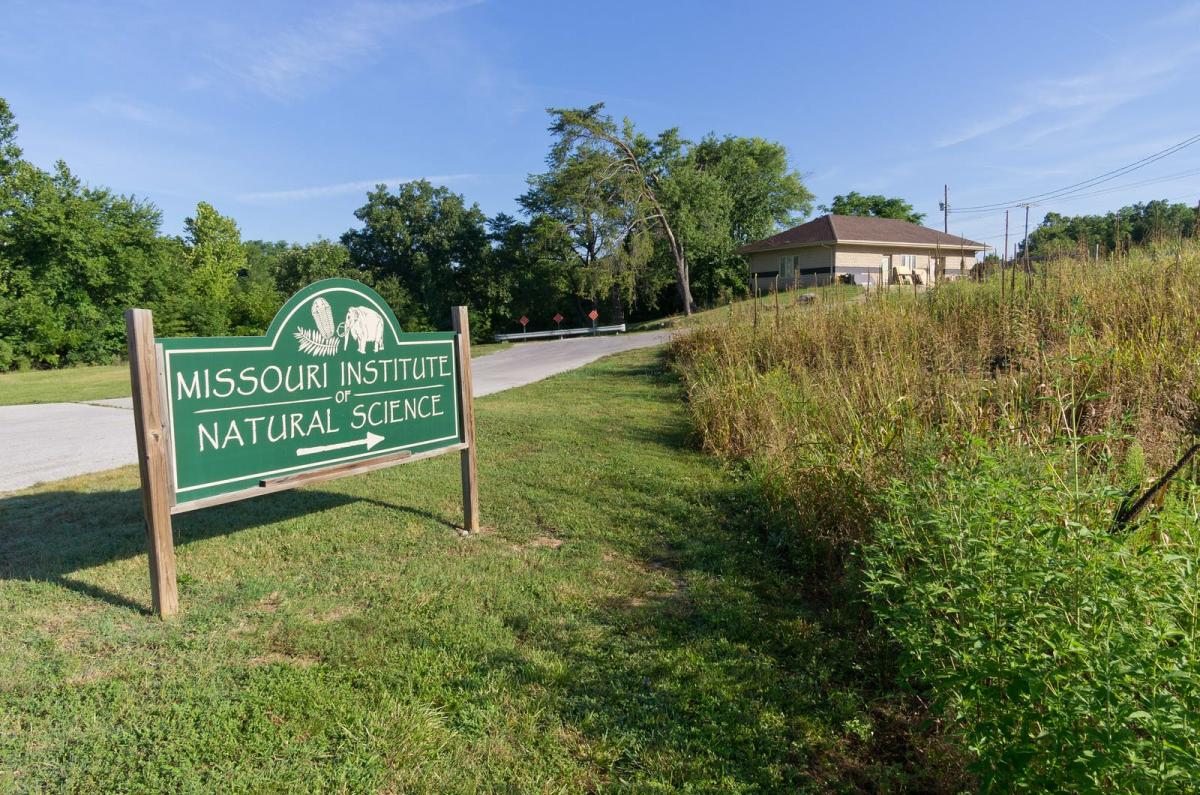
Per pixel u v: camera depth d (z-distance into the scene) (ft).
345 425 14.71
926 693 9.23
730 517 17.97
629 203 130.41
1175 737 5.31
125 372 82.84
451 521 17.89
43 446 30.01
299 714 9.38
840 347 31.42
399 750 8.77
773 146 159.63
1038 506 8.59
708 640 11.58
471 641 11.43
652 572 14.58
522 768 8.54
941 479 11.12
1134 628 6.35
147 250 127.13
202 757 8.54
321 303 14.25
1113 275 26.25
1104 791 5.69
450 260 176.45
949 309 31.19
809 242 117.19
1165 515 8.29
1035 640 6.88
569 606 12.86
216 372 12.59
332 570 14.47
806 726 9.41
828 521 14.67
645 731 9.27
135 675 10.27
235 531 16.94
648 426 30.89
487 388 49.21
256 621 12.09
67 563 14.74
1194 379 17.62
